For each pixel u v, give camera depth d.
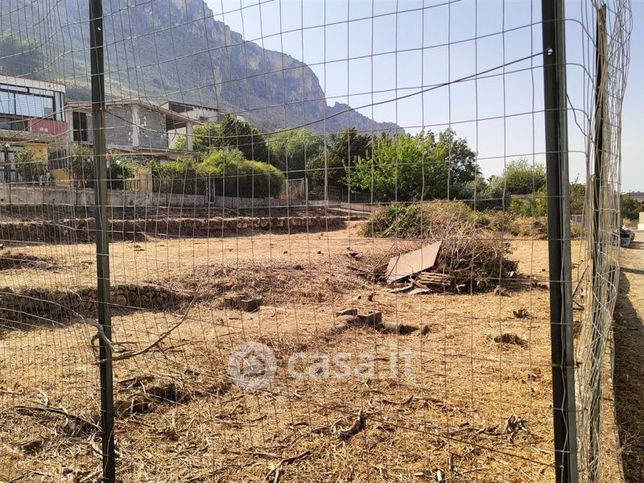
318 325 6.50
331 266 10.77
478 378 4.56
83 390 3.92
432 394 4.13
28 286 6.32
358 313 7.36
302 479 2.82
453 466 2.97
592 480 2.20
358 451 3.14
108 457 2.53
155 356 4.86
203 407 3.76
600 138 2.08
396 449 3.17
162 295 7.78
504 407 3.87
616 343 5.65
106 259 2.48
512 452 3.14
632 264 14.09
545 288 9.62
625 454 3.09
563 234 1.52
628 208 44.69
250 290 8.63
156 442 3.21
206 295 8.07
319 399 3.99
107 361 2.50
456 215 10.01
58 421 3.40
